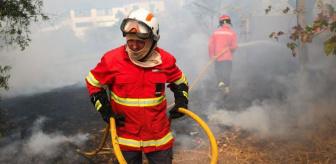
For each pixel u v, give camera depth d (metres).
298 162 4.19
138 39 2.79
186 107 3.16
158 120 3.01
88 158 4.62
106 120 2.96
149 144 3.02
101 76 2.93
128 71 2.88
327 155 4.27
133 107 2.94
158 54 2.96
